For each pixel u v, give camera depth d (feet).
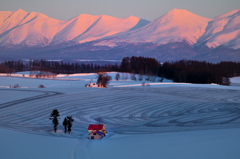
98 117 403.13
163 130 317.01
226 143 188.75
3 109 437.58
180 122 369.30
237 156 159.12
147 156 177.99
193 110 453.58
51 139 251.60
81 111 436.76
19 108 445.78
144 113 431.02
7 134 258.78
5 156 179.73
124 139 253.85
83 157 186.09
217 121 370.94
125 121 382.63
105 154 191.83
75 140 252.42
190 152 175.73
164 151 184.96
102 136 278.26
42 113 419.33
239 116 403.75
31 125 353.72
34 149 204.23
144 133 301.22
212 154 166.91
